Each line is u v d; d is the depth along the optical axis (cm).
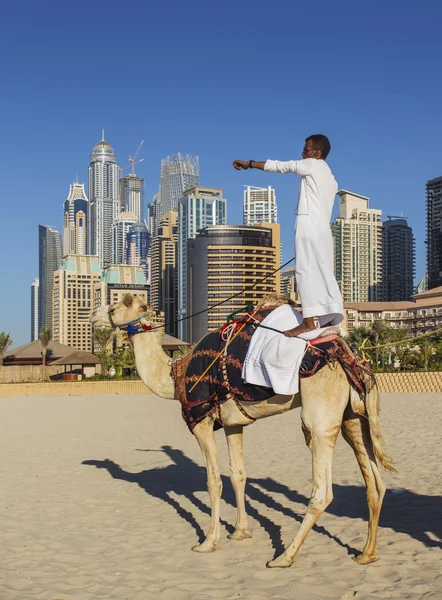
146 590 599
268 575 630
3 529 829
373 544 657
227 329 734
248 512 906
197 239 15800
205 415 734
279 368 655
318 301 645
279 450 1492
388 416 2195
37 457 1491
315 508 640
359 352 689
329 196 665
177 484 1141
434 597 552
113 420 2422
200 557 698
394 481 1085
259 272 13888
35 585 616
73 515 909
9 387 4562
